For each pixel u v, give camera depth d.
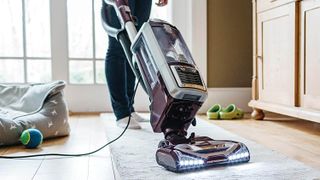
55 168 1.05
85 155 1.22
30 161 1.14
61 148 1.33
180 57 1.06
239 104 2.52
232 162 1.02
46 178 0.95
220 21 2.49
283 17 1.81
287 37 1.77
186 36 2.54
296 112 1.68
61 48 2.43
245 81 2.54
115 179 0.94
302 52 1.66
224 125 1.89
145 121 1.92
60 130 1.54
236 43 2.51
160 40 1.07
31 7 2.41
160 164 1.01
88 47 2.50
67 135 1.60
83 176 0.97
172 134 1.07
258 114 2.11
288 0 1.74
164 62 1.03
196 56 2.46
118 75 1.70
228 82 2.52
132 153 1.19
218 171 0.96
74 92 2.45
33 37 2.43
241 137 1.50
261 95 2.08
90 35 2.49
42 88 1.66
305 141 1.44
